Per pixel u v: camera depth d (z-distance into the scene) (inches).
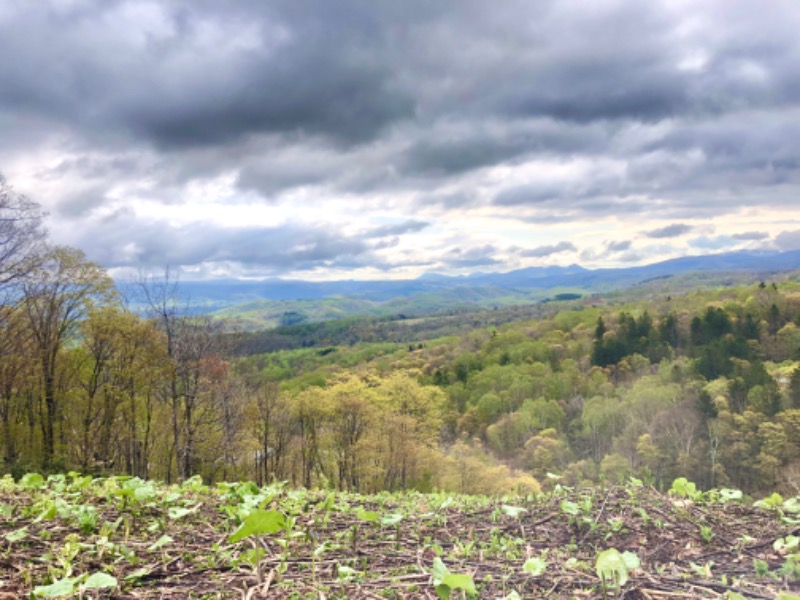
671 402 1873.8
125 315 905.5
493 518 199.2
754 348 2556.6
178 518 193.8
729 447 1534.2
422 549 164.4
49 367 924.0
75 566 139.1
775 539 167.6
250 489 221.1
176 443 892.0
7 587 122.3
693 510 195.9
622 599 123.1
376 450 1208.8
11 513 182.9
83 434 981.2
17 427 922.1
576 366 2874.0
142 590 127.0
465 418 2341.3
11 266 759.7
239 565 146.3
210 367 928.3
